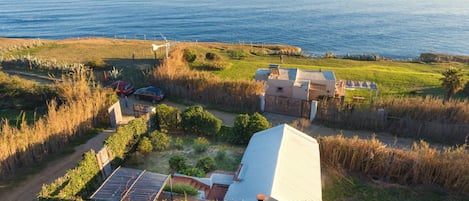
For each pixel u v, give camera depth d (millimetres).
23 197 18406
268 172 16438
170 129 27172
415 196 18812
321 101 30688
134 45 65375
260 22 123812
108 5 175500
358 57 62375
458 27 109250
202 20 128125
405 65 55188
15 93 31781
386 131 27547
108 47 62188
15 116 29125
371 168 20562
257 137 21125
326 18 130250
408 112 27641
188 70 38406
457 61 62438
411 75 44812
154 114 27000
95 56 53438
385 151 20484
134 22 125375
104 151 19812
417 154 19719
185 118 26406
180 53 47250
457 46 87562
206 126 25906
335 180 20078
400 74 45375
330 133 27453
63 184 16828
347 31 106000
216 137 25938
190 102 34281
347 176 20484
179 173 19922
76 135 25312
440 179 19406
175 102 34500
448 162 19047
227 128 26578
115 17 136625
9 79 34000
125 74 41812
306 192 15852
